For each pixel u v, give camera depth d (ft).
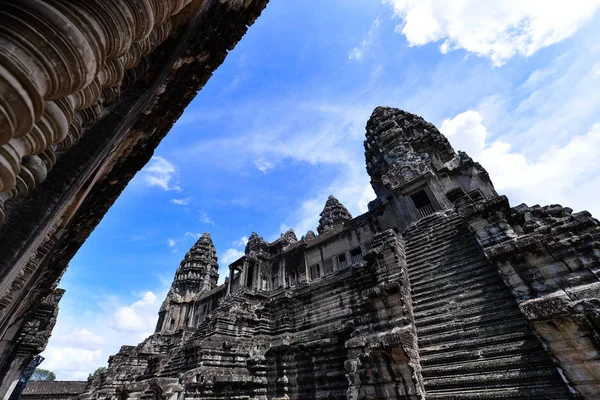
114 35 8.02
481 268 44.75
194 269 177.99
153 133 25.29
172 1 10.29
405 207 75.61
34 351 70.85
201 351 63.87
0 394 63.26
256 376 62.64
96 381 122.52
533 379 30.50
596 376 26.55
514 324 35.42
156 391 60.95
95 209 31.42
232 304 89.40
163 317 156.56
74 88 7.40
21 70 5.75
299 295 80.23
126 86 15.94
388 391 35.96
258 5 20.84
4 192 7.82
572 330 28.91
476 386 33.06
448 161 85.20
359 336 44.34
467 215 47.96
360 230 92.07
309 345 61.31
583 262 33.68
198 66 22.07
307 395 57.11
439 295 45.60
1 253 9.14
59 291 78.13
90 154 13.32
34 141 7.49
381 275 53.83
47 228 11.00
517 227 46.06
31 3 6.27
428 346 39.75
